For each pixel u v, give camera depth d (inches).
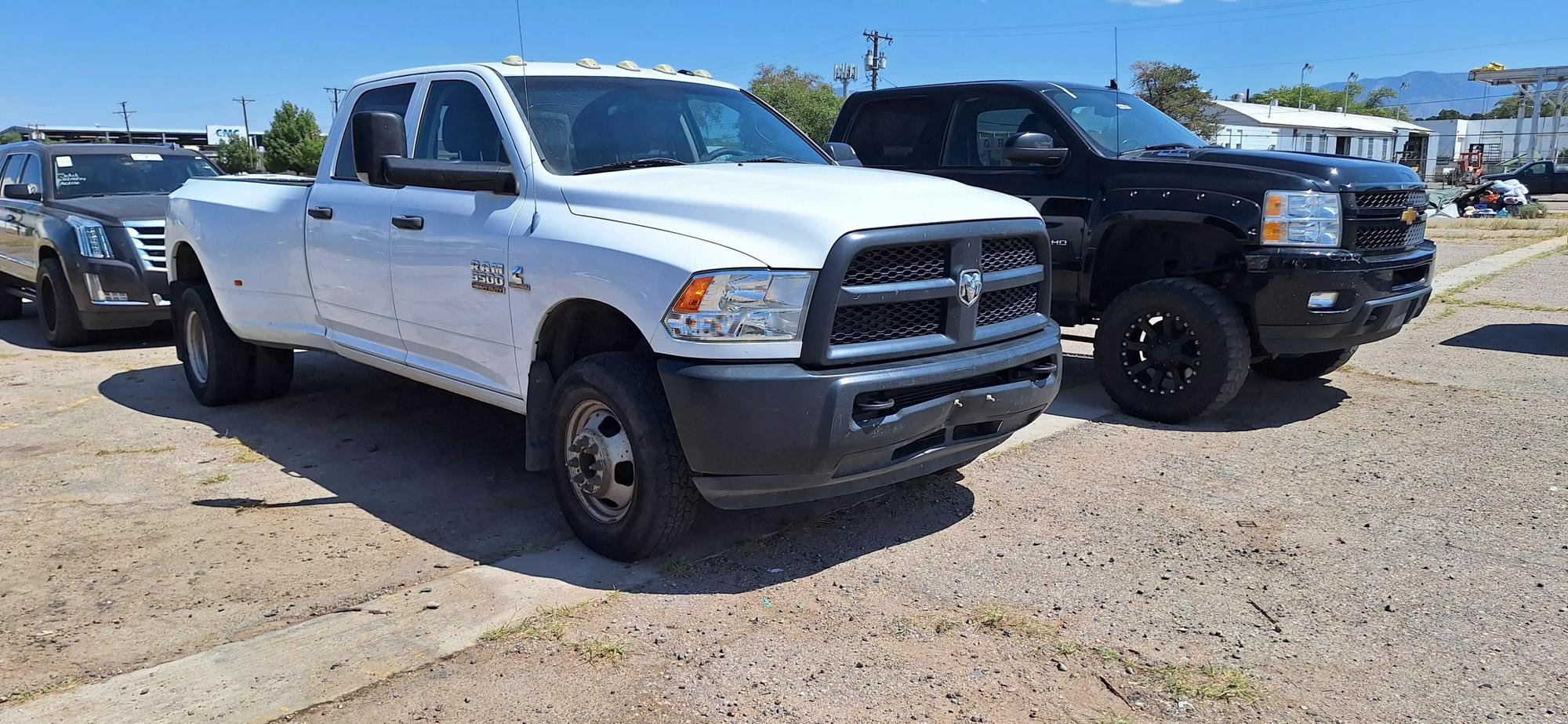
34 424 250.4
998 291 167.3
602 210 161.9
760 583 154.7
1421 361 313.7
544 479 206.2
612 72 202.1
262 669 128.1
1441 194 1115.9
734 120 210.5
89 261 342.3
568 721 117.5
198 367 269.7
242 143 3166.8
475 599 148.2
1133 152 259.9
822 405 141.7
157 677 126.3
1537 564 159.8
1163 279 237.9
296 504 191.5
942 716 118.9
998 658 132.1
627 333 167.6
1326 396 269.4
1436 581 154.1
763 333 142.6
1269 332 229.3
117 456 222.2
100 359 340.5
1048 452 219.1
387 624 140.5
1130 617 143.6
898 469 157.6
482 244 174.1
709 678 127.0
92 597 150.2
